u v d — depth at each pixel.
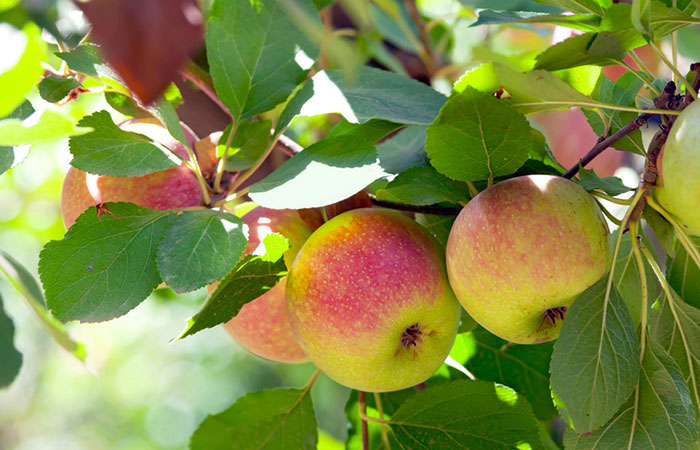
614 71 0.80
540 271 0.60
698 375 0.64
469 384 0.68
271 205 0.61
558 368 0.59
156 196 0.69
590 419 0.59
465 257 0.62
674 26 0.62
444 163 0.63
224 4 0.67
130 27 0.40
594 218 0.61
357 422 0.75
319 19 0.67
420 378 0.66
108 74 0.65
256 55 0.67
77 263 0.62
